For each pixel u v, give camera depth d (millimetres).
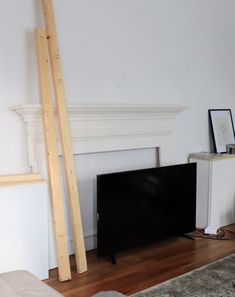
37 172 2605
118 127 3010
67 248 2615
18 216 2385
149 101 3322
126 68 3127
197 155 3635
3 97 2496
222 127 3941
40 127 2572
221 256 2895
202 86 3744
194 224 3336
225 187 3633
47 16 2533
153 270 2646
